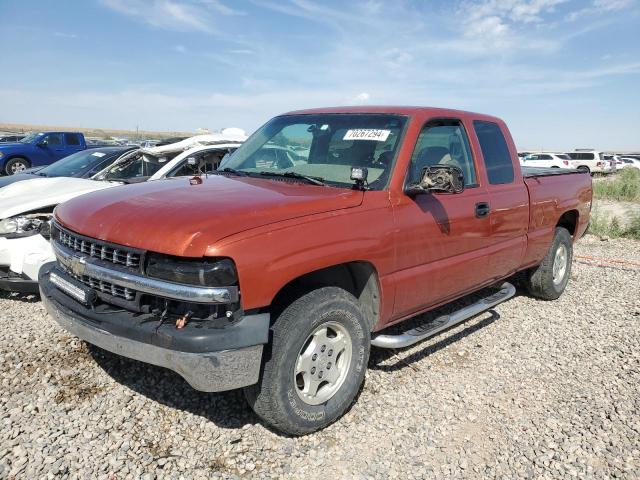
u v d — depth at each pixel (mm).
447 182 3496
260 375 3010
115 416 3383
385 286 3559
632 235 10828
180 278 2742
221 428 3316
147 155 7504
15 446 3041
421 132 3975
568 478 2982
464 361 4426
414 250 3727
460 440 3305
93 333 3039
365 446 3211
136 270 2902
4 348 4250
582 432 3414
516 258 5059
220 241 2729
